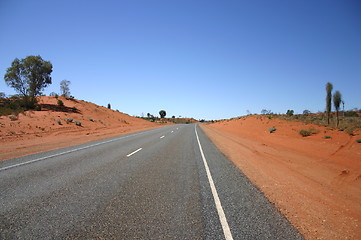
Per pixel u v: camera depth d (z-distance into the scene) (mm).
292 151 10609
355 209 4062
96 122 30781
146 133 23406
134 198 4336
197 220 3451
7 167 6852
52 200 4148
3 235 2914
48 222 3291
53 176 5836
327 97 19453
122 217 3500
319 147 10883
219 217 3564
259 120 27812
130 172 6395
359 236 3107
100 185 5105
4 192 4559
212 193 4719
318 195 4750
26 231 3027
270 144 13305
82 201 4125
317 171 6809
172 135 21203
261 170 6945
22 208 3771
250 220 3482
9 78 30531
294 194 4762
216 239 2920
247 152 10602
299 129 17203
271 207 4016
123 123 39344
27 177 5707
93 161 7918
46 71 32625
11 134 15508
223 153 10391
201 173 6477
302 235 3074
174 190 4871
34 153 9602
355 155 8672
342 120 21094
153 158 8750
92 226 3195
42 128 19219
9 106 25406
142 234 3010
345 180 5871
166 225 3271
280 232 3133
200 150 11336
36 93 32406
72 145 12516
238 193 4746
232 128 28750
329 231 3223
